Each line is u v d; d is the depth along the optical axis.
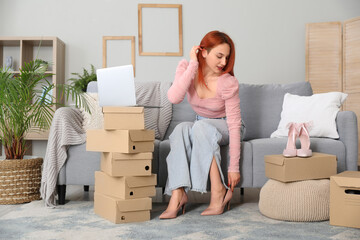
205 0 4.79
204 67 2.16
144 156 1.88
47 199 2.20
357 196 1.73
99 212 2.00
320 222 1.84
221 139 2.08
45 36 4.40
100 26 4.72
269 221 1.85
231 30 4.81
